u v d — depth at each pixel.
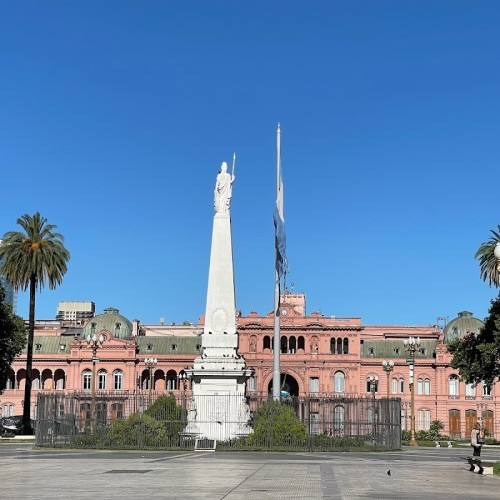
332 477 36.53
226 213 66.25
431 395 163.50
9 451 57.66
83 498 26.98
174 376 168.12
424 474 39.81
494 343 83.94
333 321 162.62
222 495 28.09
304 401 70.12
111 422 66.00
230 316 64.88
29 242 94.62
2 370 93.81
